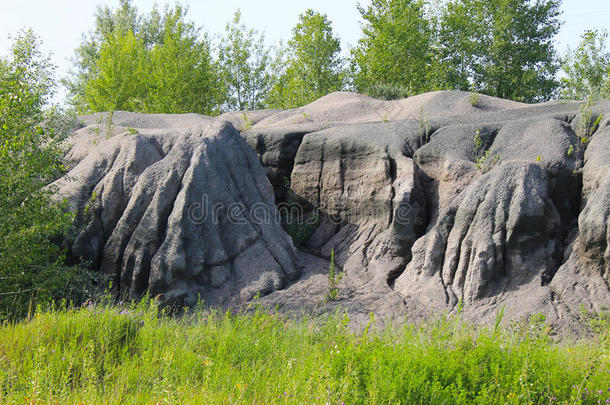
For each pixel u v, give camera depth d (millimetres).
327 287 10781
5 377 5629
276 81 36188
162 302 10445
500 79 34125
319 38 33125
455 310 9719
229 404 5332
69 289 10320
